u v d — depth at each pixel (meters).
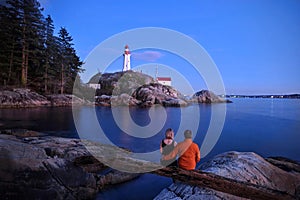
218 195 3.68
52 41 37.41
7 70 32.16
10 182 3.58
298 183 4.66
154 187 5.50
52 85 38.28
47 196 3.88
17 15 32.84
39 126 16.47
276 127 21.67
